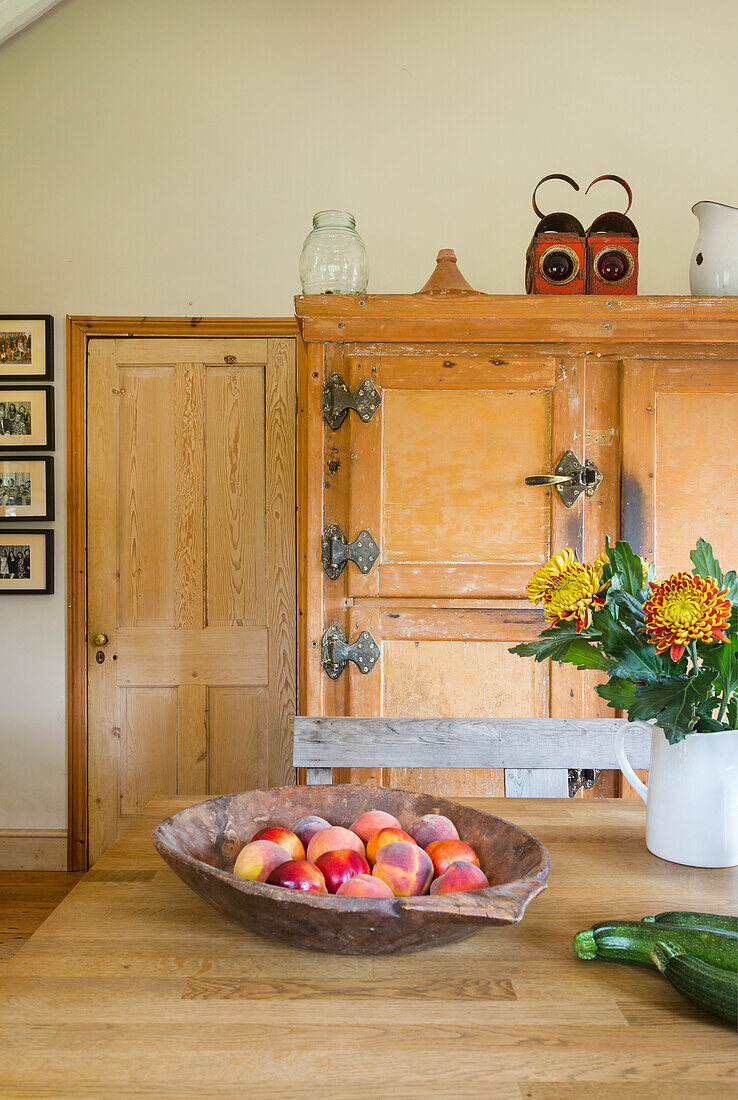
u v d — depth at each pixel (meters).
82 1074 0.61
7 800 2.98
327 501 2.09
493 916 0.68
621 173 2.96
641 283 2.96
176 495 2.99
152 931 0.86
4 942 2.38
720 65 2.96
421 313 2.00
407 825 1.05
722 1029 0.69
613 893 0.96
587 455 2.09
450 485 2.08
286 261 2.97
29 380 2.97
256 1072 0.62
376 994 0.73
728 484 2.09
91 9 2.98
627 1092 0.60
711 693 1.03
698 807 1.05
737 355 2.08
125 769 2.98
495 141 2.96
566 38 2.96
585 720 1.57
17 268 2.99
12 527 2.96
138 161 2.98
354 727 1.58
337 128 2.96
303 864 0.79
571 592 1.01
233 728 2.98
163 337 2.99
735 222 2.07
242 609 2.99
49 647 2.97
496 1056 0.65
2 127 2.99
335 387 2.07
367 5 2.96
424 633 2.08
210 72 2.97
